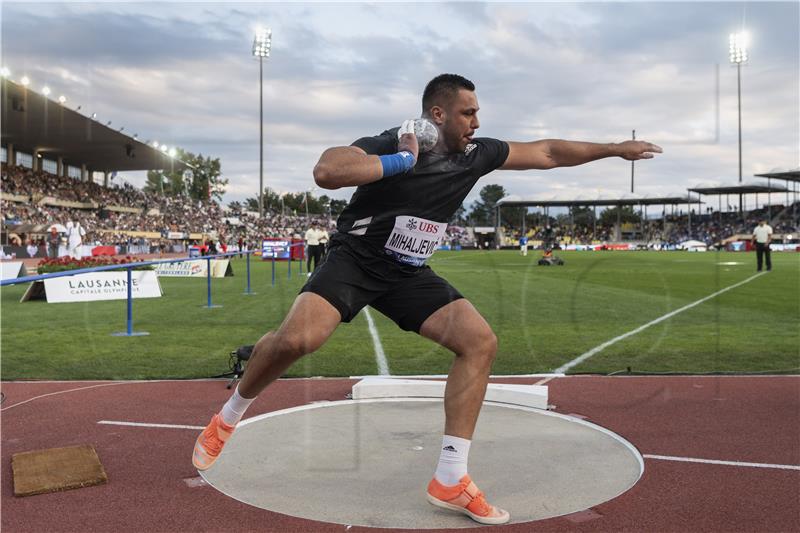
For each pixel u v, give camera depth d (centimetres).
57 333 749
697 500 264
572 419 386
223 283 1559
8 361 580
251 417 386
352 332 758
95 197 3625
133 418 392
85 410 410
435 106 253
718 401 432
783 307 1007
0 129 2777
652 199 5091
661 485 281
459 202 270
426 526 239
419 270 271
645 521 244
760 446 337
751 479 289
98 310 979
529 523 242
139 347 657
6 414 400
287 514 248
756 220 4947
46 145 3131
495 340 260
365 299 261
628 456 320
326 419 383
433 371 539
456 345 258
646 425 375
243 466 301
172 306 1041
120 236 3150
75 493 270
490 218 6700
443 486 247
